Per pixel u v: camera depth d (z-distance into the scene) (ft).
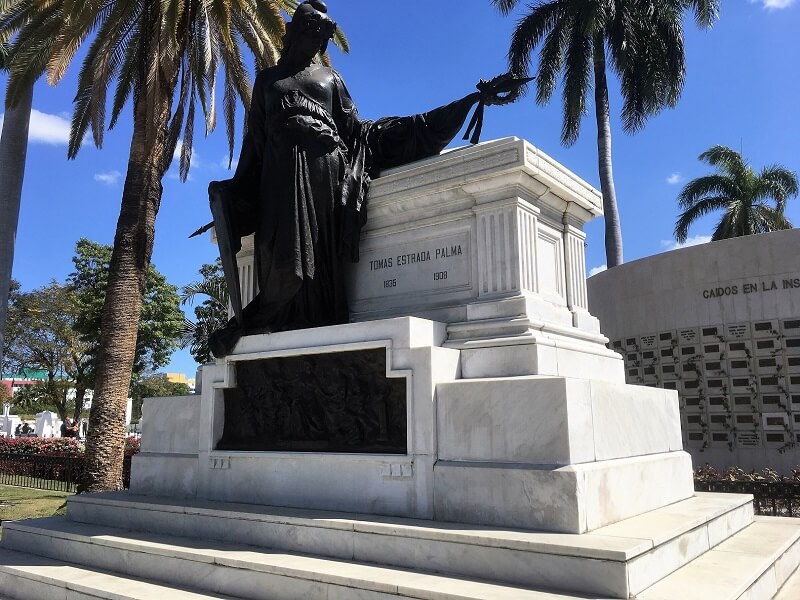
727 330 52.19
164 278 118.52
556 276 22.82
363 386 19.63
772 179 102.83
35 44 49.29
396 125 25.67
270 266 23.68
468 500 16.35
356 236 23.81
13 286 133.90
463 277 21.83
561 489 14.93
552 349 19.43
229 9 47.60
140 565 18.43
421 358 18.19
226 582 16.31
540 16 91.97
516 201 20.83
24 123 57.52
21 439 93.04
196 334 125.29
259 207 24.97
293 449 20.66
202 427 23.22
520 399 16.30
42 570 19.38
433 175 22.47
